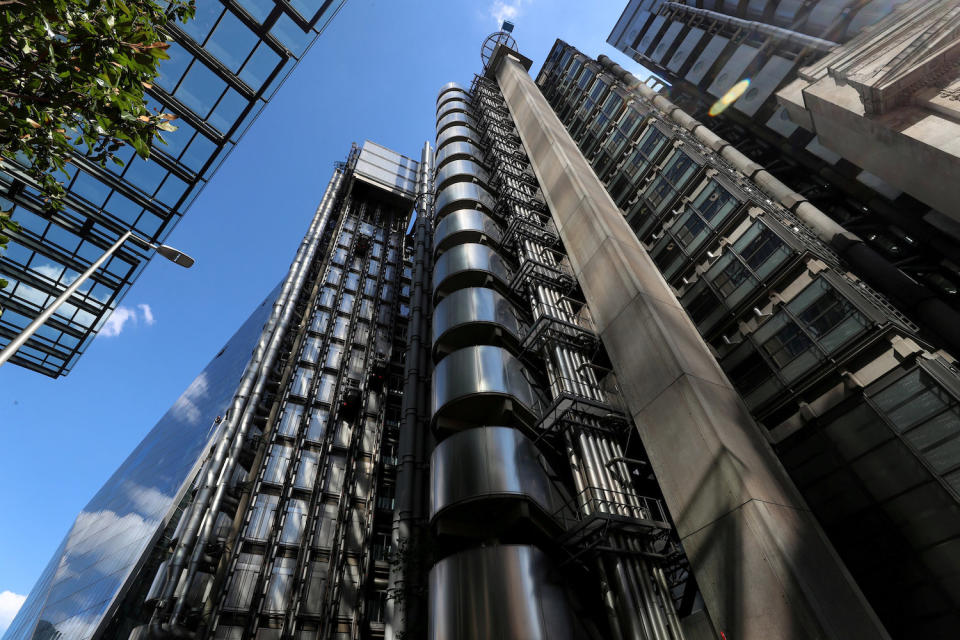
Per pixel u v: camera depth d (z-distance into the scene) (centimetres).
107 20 711
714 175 2616
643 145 3522
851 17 3000
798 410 1761
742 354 2022
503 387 2259
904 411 1443
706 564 1366
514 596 1551
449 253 3241
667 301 2175
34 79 718
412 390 3616
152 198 1953
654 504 1991
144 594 4253
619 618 1449
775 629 1128
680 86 4731
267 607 3170
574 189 2991
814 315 1806
